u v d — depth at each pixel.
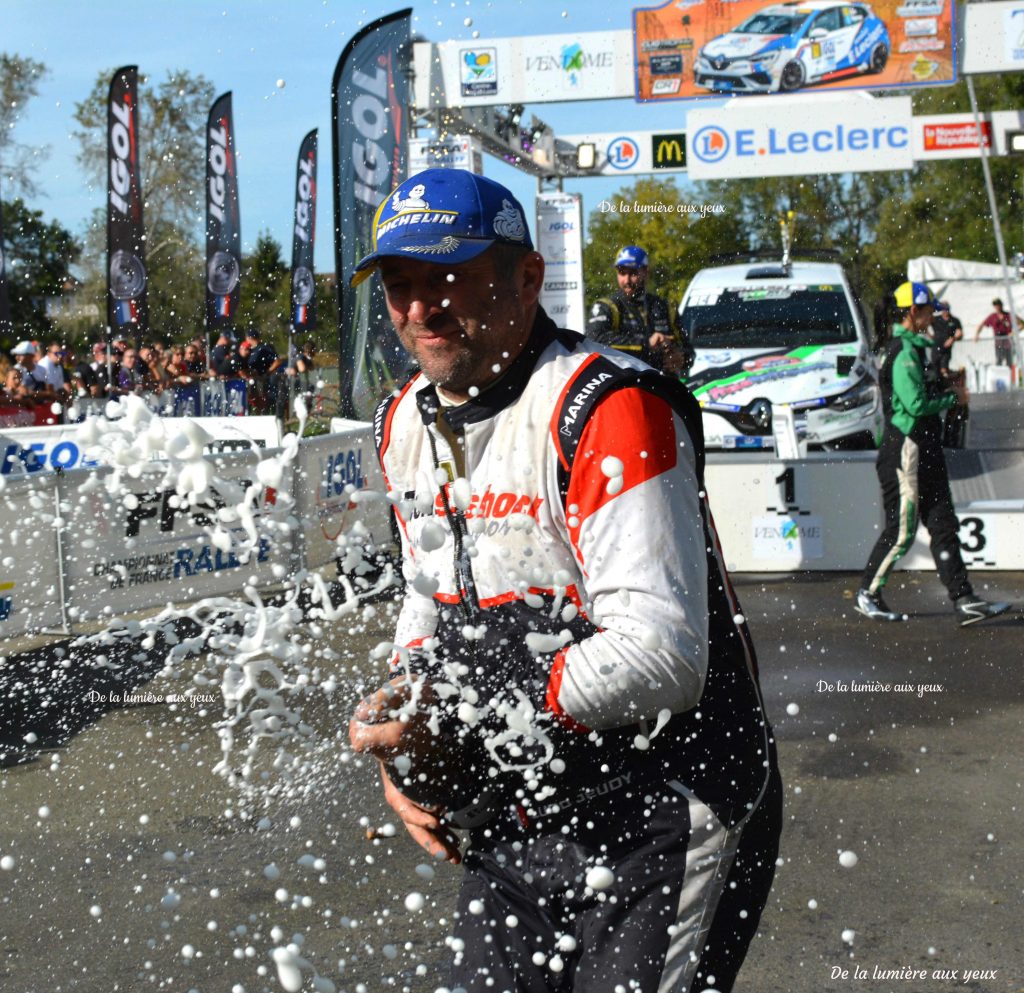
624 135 13.30
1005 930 2.98
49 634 6.60
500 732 1.54
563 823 1.55
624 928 1.53
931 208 34.22
